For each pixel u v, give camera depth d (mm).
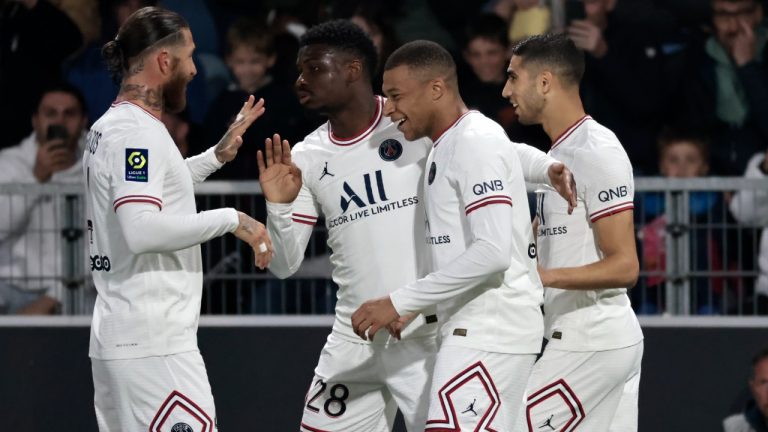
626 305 15438
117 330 13836
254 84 25172
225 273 22672
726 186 21812
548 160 14398
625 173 14727
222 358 21891
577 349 15188
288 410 21812
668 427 21406
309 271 22656
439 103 14297
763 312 22344
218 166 16094
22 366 22078
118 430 14461
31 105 25297
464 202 13664
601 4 25188
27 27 25422
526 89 15188
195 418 14016
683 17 25312
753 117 25062
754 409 21172
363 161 15750
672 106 25266
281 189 15344
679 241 22094
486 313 13898
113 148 13578
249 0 25750
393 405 16781
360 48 15633
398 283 15656
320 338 21766
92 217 14133
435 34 25406
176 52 14086
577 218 15016
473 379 13828
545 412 15383
